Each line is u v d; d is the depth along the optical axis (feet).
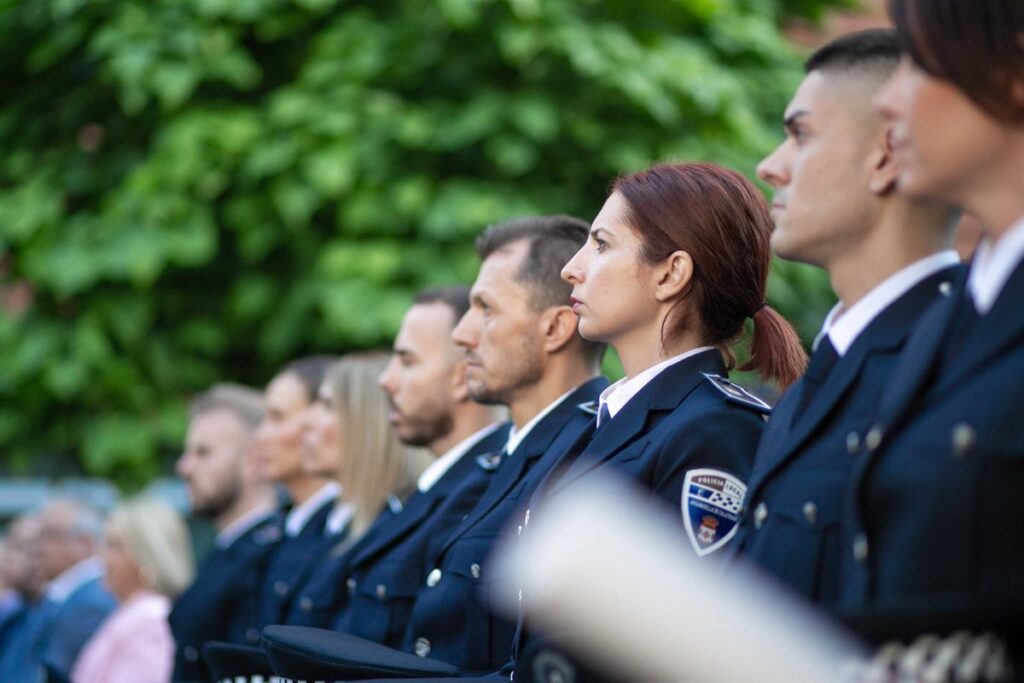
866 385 11.25
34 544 42.04
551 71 39.29
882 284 11.64
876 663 8.91
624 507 8.79
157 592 34.91
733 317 15.56
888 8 10.27
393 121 38.83
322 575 23.57
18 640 40.42
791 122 12.01
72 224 41.75
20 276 42.65
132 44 40.06
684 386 15.05
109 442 41.63
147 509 35.70
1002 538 9.55
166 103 39.34
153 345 41.57
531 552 8.73
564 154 39.29
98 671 33.14
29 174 43.19
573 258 15.94
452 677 14.57
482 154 39.40
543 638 9.89
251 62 40.93
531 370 18.62
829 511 10.94
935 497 9.77
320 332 39.88
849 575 10.26
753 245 15.52
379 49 39.65
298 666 15.28
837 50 11.93
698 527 13.89
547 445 18.03
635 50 38.52
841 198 11.66
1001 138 9.94
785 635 8.83
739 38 41.01
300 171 39.24
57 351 41.73
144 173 40.29
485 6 38.27
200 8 40.11
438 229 37.86
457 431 21.99
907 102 10.19
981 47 9.73
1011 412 9.62
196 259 39.78
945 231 11.62
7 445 43.14
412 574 20.25
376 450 24.68
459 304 22.18
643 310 15.39
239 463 32.53
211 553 31.42
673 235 15.24
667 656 8.41
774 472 11.60
